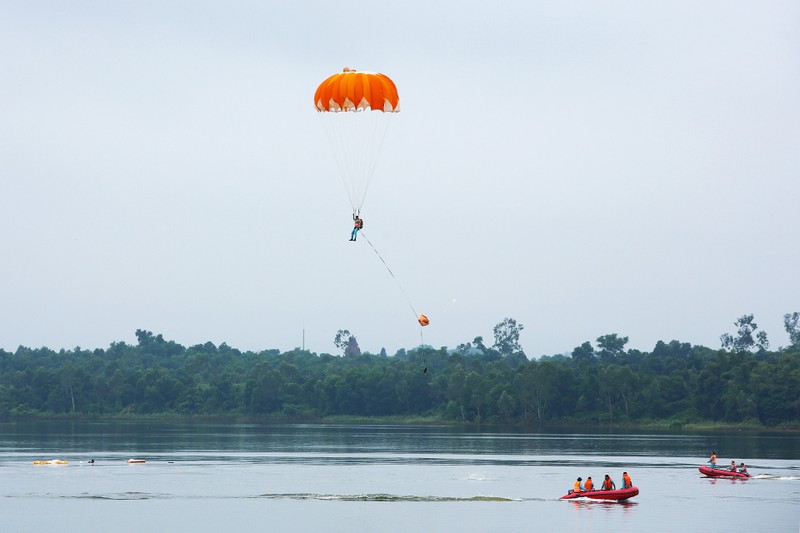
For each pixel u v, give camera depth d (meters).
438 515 177.00
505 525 166.38
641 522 168.88
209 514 178.38
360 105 168.00
